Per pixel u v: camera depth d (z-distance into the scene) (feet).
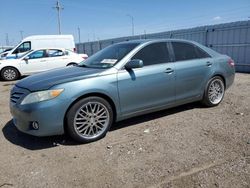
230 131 14.29
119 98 14.19
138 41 16.38
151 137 13.88
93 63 15.97
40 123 12.44
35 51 42.14
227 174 9.98
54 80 13.12
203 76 17.99
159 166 10.79
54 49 43.21
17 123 13.56
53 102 12.43
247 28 43.01
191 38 53.67
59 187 9.65
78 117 13.16
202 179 9.73
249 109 18.34
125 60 14.66
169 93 16.29
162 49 16.34
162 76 15.70
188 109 18.75
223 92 19.70
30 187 9.72
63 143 13.52
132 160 11.41
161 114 17.79
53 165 11.28
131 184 9.63
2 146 13.42
